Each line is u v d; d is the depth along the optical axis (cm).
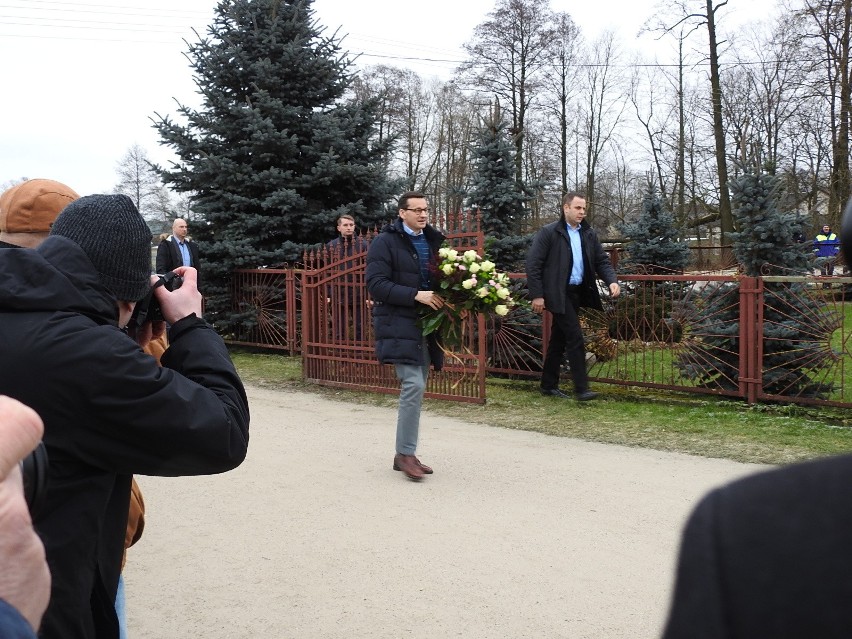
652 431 610
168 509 454
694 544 69
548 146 3494
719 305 724
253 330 1142
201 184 1171
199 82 1171
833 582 61
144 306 205
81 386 160
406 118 4091
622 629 300
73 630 164
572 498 457
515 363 834
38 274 166
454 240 697
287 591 340
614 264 1095
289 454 570
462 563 366
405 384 507
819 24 2209
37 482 117
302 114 1192
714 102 2583
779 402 688
